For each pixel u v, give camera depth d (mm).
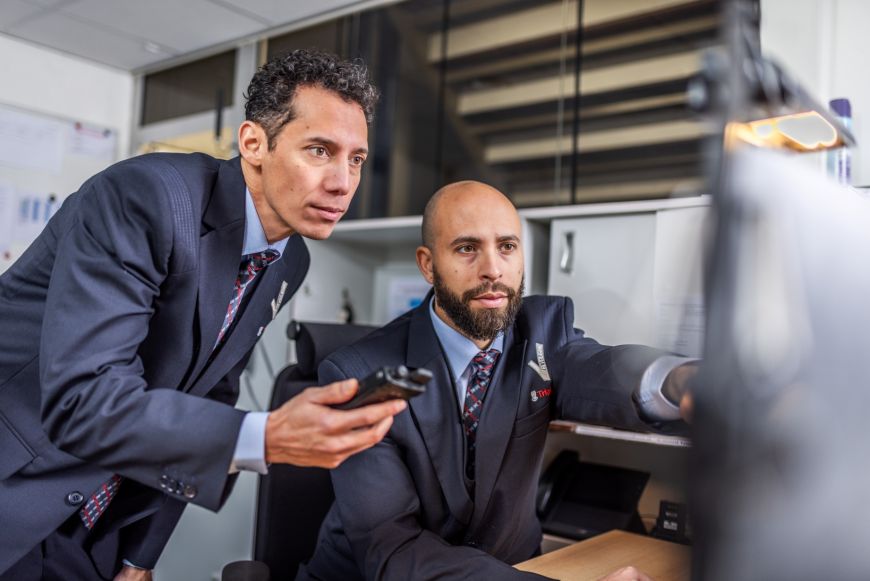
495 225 1122
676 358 595
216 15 2664
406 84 3160
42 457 1038
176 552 2416
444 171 3324
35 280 1057
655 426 1011
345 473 1153
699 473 445
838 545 494
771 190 469
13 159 2791
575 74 3092
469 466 1196
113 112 3150
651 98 2863
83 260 898
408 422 1164
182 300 1025
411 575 1029
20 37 2842
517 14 3172
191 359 1094
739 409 445
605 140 3037
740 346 445
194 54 3002
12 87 2820
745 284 447
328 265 2494
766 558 458
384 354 1230
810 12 1710
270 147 968
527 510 1284
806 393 480
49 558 1139
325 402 723
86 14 2652
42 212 2865
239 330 1173
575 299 1818
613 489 1803
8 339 1051
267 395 2527
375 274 2660
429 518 1183
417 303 2545
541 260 1958
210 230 1060
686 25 2674
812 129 872
